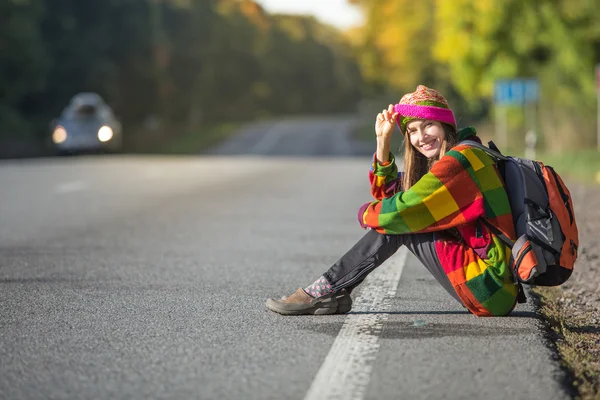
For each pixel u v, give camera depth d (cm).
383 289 821
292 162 3447
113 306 745
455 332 636
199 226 1365
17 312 720
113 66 8475
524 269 612
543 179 628
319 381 521
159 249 1114
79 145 4125
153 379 526
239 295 799
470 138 643
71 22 8206
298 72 19050
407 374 534
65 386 514
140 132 7881
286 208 1644
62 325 670
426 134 634
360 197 1867
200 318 694
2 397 495
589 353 613
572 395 498
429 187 615
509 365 551
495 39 3812
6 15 7175
